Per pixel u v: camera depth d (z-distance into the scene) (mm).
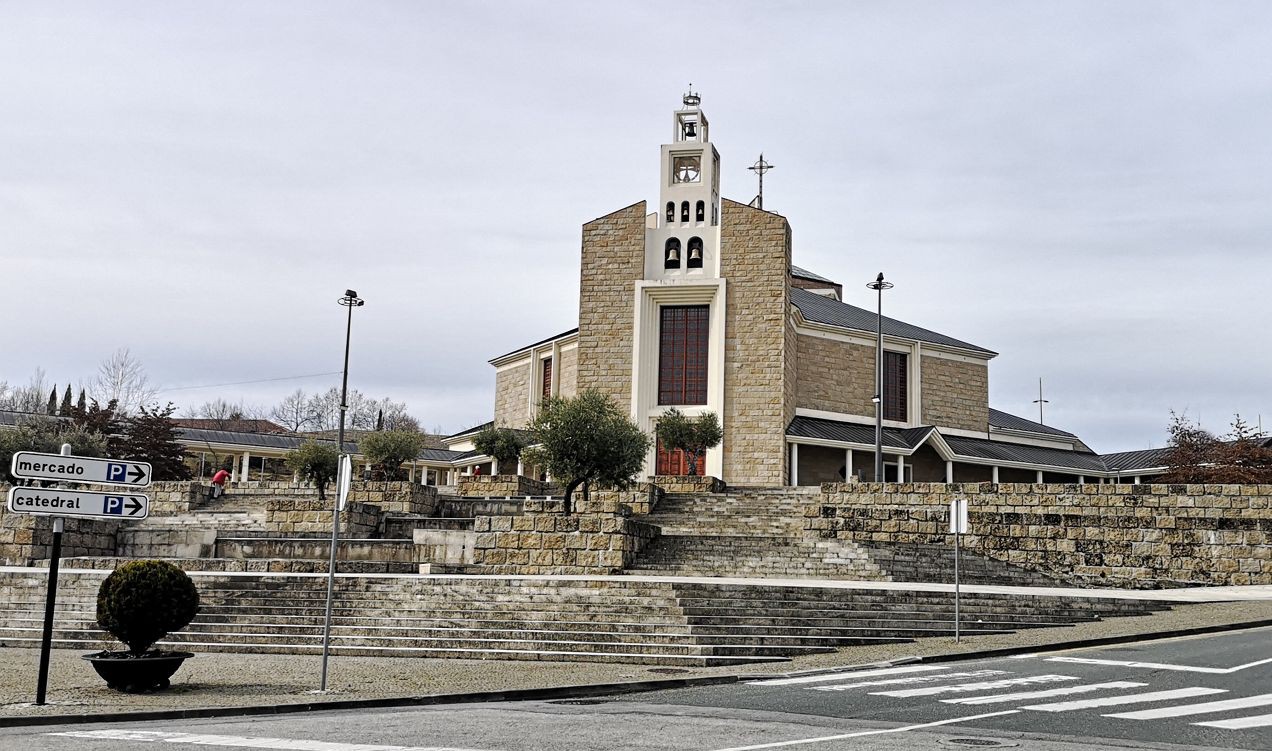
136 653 16719
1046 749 11539
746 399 52594
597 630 22281
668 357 54500
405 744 11688
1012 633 23281
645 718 13742
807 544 33906
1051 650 20969
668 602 23828
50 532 34344
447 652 21078
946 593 25875
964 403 61625
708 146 55594
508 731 12641
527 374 64750
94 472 15234
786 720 13562
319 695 15672
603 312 54469
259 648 21906
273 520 37094
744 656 20422
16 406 95750
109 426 64750
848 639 21953
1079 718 13664
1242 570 33250
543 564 31703
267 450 79375
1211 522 33688
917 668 18875
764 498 42719
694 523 39656
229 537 35781
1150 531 34219
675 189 55344
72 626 24250
